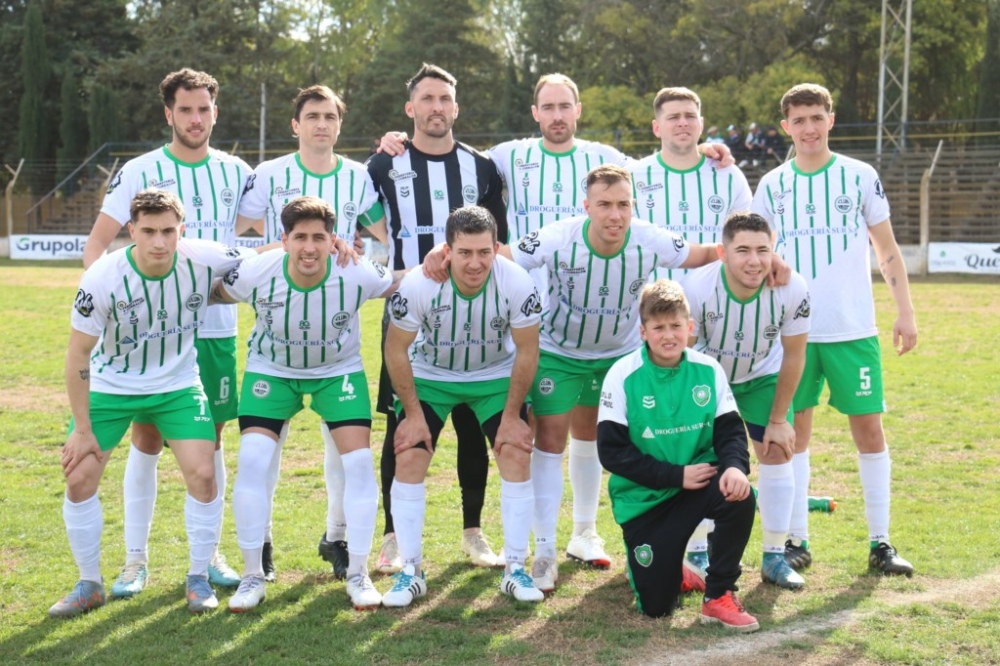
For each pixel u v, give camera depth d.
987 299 19.36
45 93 44.03
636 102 38.47
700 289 4.98
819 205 5.47
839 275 5.39
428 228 5.71
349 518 4.81
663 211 5.86
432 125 5.59
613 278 5.10
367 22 53.78
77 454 4.61
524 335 4.81
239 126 43.09
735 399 5.29
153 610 4.70
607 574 5.21
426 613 4.64
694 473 4.45
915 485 6.83
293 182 5.63
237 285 4.76
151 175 5.46
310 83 53.31
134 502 5.04
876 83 42.72
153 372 4.84
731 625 4.38
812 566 5.24
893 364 12.07
